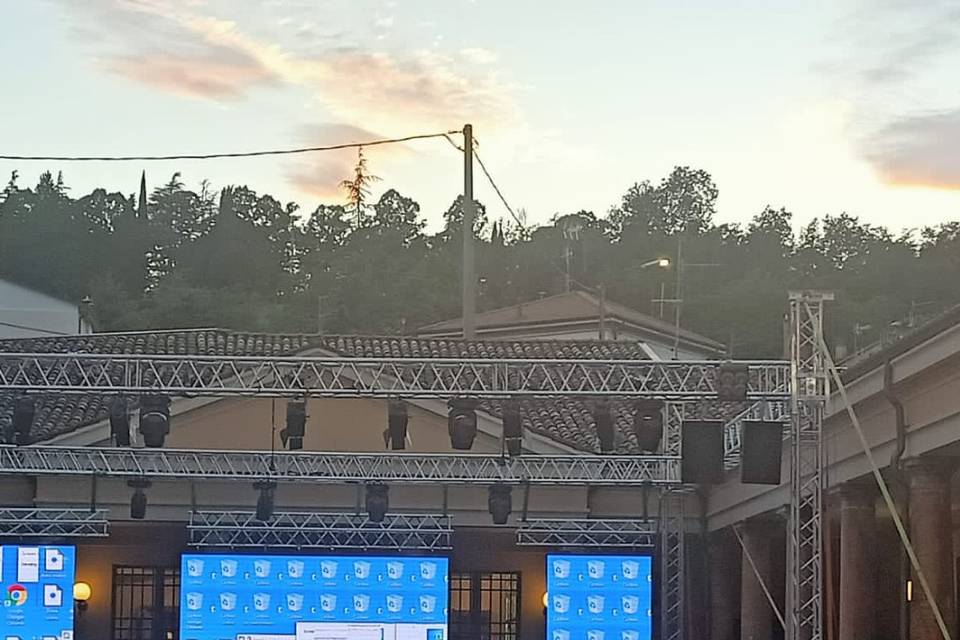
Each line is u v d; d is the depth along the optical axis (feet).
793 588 84.53
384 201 349.00
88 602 123.65
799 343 83.71
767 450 89.81
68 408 123.34
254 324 264.93
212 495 123.03
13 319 183.11
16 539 118.52
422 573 118.62
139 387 92.99
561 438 122.21
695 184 334.03
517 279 290.97
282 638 117.08
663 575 117.91
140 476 111.34
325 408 123.85
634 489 124.47
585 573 118.83
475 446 122.83
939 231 264.93
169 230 326.03
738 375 90.43
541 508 123.65
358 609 117.91
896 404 76.02
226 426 122.01
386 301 274.16
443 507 121.70
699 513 123.44
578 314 200.85
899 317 210.38
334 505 122.83
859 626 87.66
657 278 275.18
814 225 296.30
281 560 117.70
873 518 89.04
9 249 288.30
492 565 126.41
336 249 324.19
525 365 93.45
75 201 315.99
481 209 328.29
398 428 98.17
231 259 299.58
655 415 94.48
